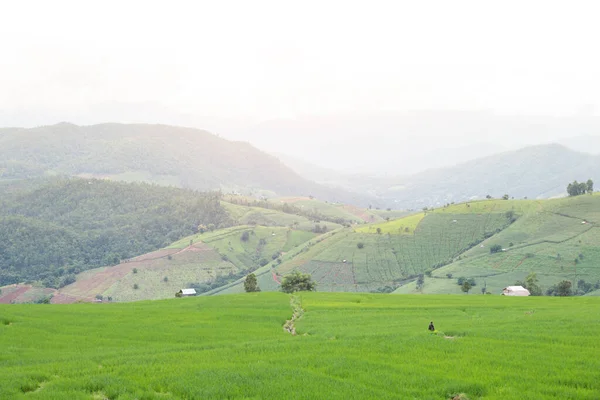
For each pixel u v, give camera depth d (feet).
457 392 75.77
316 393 73.15
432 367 91.66
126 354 113.70
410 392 75.00
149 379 82.02
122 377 83.46
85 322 177.88
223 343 129.18
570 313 177.37
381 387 78.18
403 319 179.63
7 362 106.42
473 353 103.19
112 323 176.96
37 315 194.39
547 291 607.78
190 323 177.58
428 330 140.15
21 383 79.71
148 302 260.42
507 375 83.87
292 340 129.90
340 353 105.81
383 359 99.55
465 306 220.23
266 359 100.58
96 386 78.18
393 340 121.29
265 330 161.68
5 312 197.57
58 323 173.88
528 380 80.64
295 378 82.64
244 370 88.63
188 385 77.82
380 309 214.48
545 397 71.31
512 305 223.92
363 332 144.66
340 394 72.90
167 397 73.10
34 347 131.23
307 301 256.52
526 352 103.14
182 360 100.78
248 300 262.67
